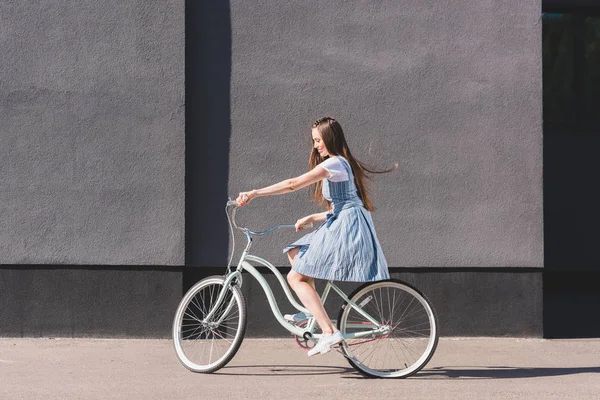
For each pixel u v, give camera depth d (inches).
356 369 200.1
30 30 237.8
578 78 346.0
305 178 191.6
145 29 239.6
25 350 226.1
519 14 248.8
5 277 240.4
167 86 240.2
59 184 238.8
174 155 240.4
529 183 248.8
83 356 219.9
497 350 234.4
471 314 249.8
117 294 241.9
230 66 245.8
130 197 240.1
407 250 247.3
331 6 246.7
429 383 193.8
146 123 240.1
